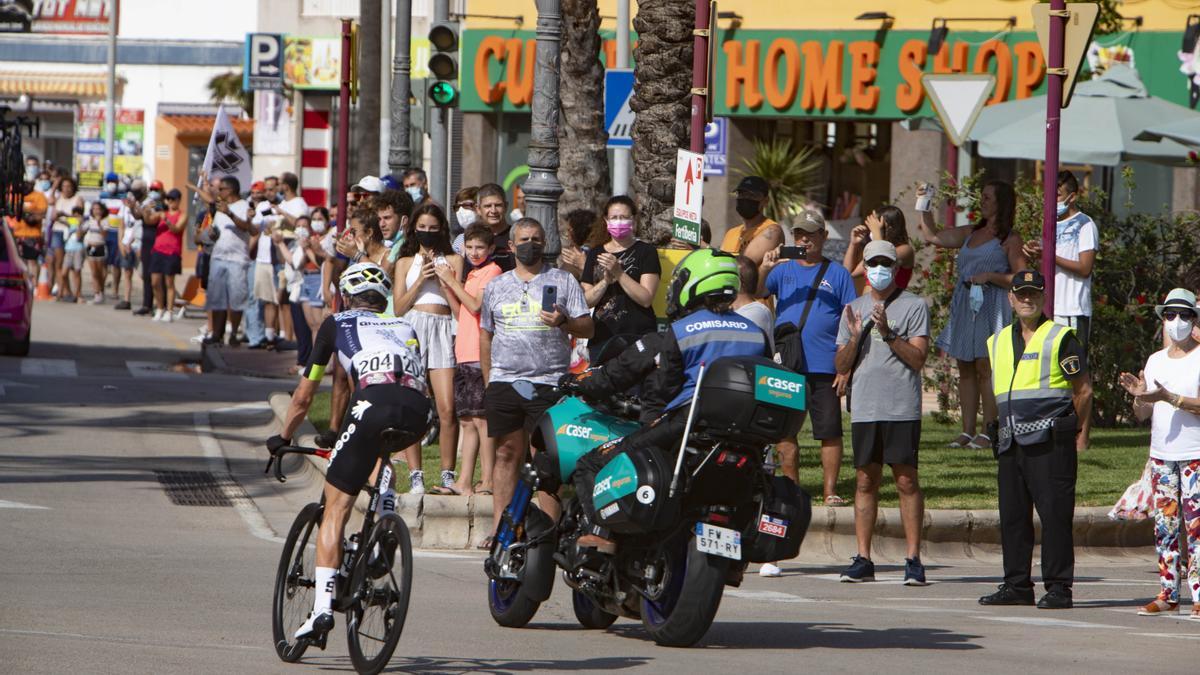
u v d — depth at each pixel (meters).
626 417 34.69
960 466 57.94
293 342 101.94
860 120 99.62
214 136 107.62
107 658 30.17
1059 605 40.47
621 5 86.19
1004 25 95.75
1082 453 61.91
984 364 61.03
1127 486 54.56
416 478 49.44
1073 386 40.25
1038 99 73.38
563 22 69.62
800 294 46.62
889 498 51.75
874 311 42.28
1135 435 67.31
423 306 49.28
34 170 173.50
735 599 40.75
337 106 143.50
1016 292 40.41
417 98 130.75
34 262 142.12
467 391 49.22
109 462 60.62
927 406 76.75
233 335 102.25
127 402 76.69
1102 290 69.94
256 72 142.62
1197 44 91.94
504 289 42.38
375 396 30.36
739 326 34.06
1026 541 41.00
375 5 91.50
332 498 30.41
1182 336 40.16
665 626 33.19
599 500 33.22
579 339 48.66
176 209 122.94
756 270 42.75
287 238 97.38
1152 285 70.75
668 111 60.25
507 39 106.56
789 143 100.94
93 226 138.50
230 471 60.44
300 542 31.61
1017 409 40.47
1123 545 51.06
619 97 62.62
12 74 199.88
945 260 69.69
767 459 34.62
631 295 43.81
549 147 53.38
